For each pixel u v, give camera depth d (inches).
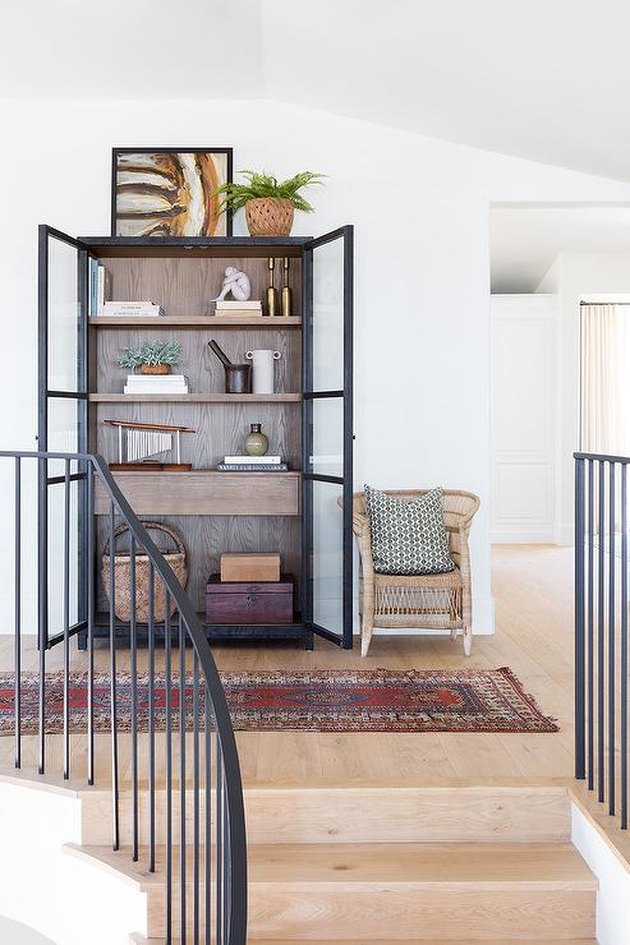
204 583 200.7
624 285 363.9
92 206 196.5
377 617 180.5
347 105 191.0
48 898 114.9
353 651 184.1
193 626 97.4
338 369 175.9
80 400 185.8
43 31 163.3
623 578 102.9
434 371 200.1
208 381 199.2
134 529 103.8
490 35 144.9
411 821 112.7
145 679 160.2
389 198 198.7
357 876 103.7
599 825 101.8
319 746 127.0
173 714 140.3
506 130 183.6
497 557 331.3
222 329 198.8
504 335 370.9
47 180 196.2
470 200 199.2
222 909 98.7
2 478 196.1
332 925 103.3
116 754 107.0
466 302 199.6
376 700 148.6
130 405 198.4
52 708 143.6
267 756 123.1
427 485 200.7
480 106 174.6
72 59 175.8
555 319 370.0
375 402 199.9
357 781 114.0
